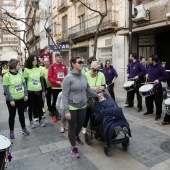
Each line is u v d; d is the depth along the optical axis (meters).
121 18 14.77
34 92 6.11
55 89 6.64
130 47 10.19
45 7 31.72
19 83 5.42
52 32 28.75
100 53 17.61
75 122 4.32
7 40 57.00
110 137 4.15
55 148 4.80
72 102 4.21
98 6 17.27
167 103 5.37
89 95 4.82
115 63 15.59
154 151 4.48
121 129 4.10
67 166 4.02
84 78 4.35
